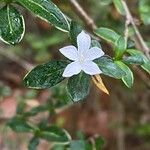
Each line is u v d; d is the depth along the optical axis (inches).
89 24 8.9
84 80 5.4
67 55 5.3
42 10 5.2
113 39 6.7
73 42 5.5
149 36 12.4
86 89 5.4
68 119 15.6
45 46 15.3
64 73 5.2
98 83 5.6
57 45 15.6
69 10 9.8
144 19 9.0
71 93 5.4
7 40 5.1
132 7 10.7
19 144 12.3
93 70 5.3
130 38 7.8
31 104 10.9
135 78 13.2
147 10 9.3
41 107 9.2
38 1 5.2
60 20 5.2
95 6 12.1
